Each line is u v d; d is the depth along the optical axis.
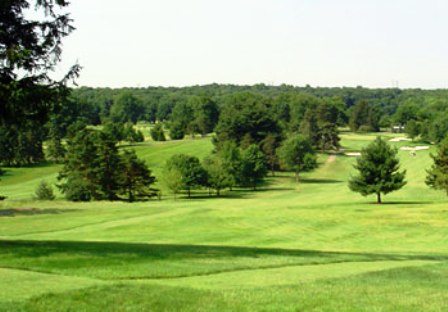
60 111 23.80
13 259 19.33
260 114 135.25
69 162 96.94
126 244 25.61
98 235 44.69
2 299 13.13
